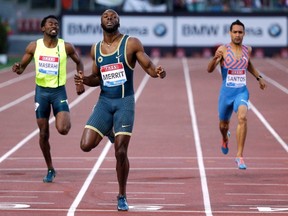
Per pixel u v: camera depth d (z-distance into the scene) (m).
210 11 109.50
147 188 30.91
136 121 51.91
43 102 31.78
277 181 32.53
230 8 112.75
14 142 43.38
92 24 110.12
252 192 30.20
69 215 25.86
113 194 29.67
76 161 37.41
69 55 32.28
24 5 116.81
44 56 31.77
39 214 25.98
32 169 35.25
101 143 42.69
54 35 31.73
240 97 35.25
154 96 66.38
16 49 113.00
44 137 31.88
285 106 60.22
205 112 56.50
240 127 35.19
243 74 35.31
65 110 31.64
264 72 89.12
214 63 35.00
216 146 42.09
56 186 31.28
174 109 58.12
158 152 40.03
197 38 109.88
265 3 112.62
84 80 27.03
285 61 104.50
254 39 109.75
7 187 31.00
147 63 26.66
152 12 109.75
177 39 110.06
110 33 26.86
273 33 109.69
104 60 26.84
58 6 111.75
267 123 51.22
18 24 114.50
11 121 52.00
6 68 93.12
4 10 116.38
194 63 100.19
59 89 31.72
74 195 29.47
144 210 26.72
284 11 109.75
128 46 26.75
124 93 26.84
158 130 47.94
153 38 110.06
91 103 61.62
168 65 97.12
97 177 33.34
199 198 29.00
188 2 112.19
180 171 34.81
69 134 46.28
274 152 40.34
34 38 113.38
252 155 39.34
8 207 27.09
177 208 27.14
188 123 51.09
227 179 32.97
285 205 27.72
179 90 70.94
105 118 26.86
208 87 73.31
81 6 112.50
